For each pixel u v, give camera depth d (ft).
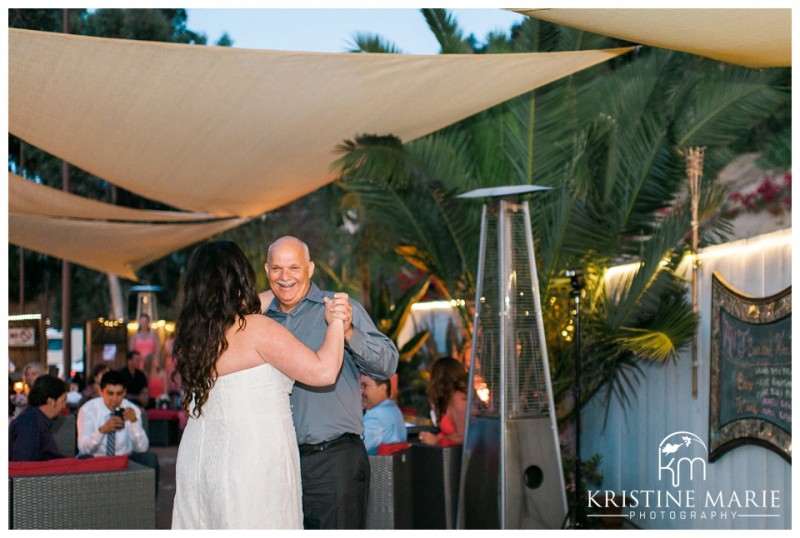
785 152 41.01
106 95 21.56
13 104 22.22
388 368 14.06
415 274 50.47
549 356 27.63
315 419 14.28
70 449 31.07
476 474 21.91
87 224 39.88
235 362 12.37
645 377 26.37
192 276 12.56
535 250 28.58
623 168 27.84
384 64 19.81
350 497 14.35
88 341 54.13
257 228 72.95
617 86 29.50
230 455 12.25
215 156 27.17
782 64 19.01
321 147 26.40
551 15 16.05
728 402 21.65
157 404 47.75
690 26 16.22
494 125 30.37
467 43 32.22
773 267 20.18
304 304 14.57
